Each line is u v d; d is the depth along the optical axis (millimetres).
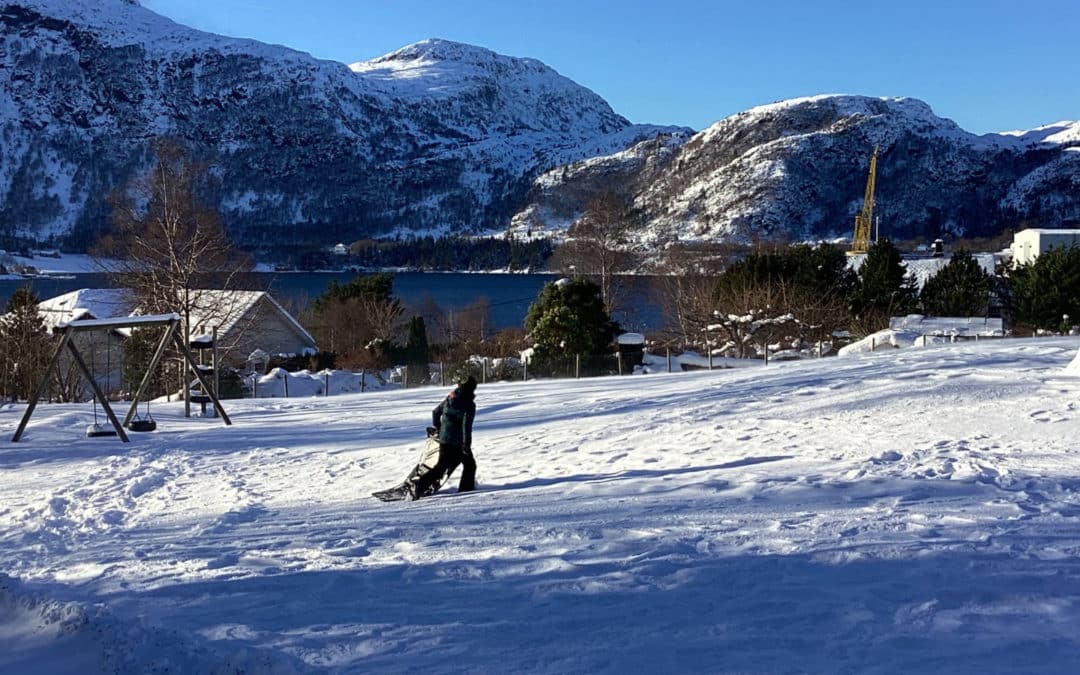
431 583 5961
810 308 46375
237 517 9906
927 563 5941
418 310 82812
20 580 6258
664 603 5281
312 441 17703
